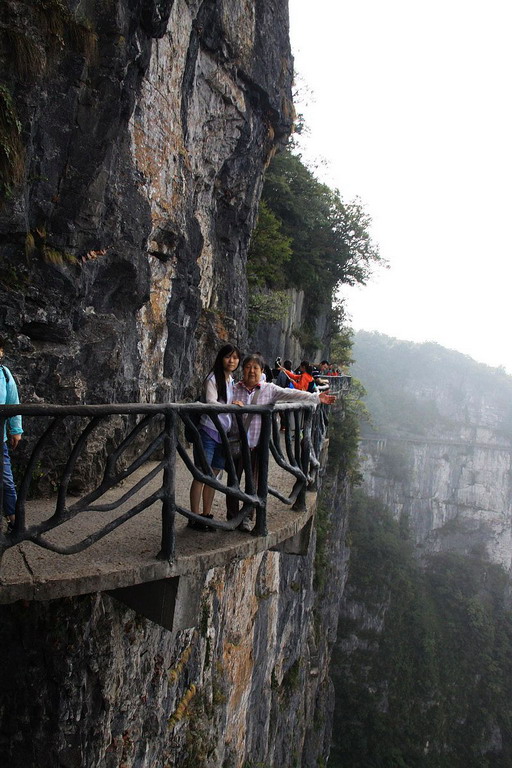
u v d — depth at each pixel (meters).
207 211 11.91
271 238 22.02
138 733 6.01
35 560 3.63
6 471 4.02
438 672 52.06
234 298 14.05
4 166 4.57
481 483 96.19
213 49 10.20
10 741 4.73
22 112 4.76
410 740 45.59
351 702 45.16
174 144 8.19
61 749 4.82
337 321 38.16
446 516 95.00
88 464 5.53
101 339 6.02
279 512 5.37
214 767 8.91
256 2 12.07
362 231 30.91
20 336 5.02
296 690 20.33
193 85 9.46
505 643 59.56
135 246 6.61
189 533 4.46
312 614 26.88
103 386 6.05
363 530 58.00
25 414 3.09
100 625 5.06
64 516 3.25
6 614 4.68
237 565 10.75
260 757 14.18
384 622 52.19
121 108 6.05
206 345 11.50
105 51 5.45
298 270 27.00
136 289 6.74
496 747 49.38
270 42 12.95
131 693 5.73
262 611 13.45
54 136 5.18
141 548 4.01
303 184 28.48
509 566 95.00
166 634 6.61
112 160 5.90
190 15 8.41
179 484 6.45
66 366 5.45
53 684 4.72
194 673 8.31
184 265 8.86
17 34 4.63
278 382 10.57
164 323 8.32
